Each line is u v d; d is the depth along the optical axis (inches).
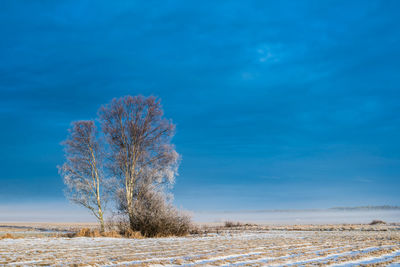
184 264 390.0
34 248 572.1
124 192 1315.2
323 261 411.2
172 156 1405.0
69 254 481.4
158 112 1446.9
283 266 376.2
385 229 1387.8
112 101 1443.2
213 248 551.2
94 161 1368.1
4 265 378.6
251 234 1065.5
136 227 1083.3
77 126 1380.4
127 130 1416.1
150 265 381.7
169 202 1138.0
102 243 687.7
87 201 1302.9
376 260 426.0
